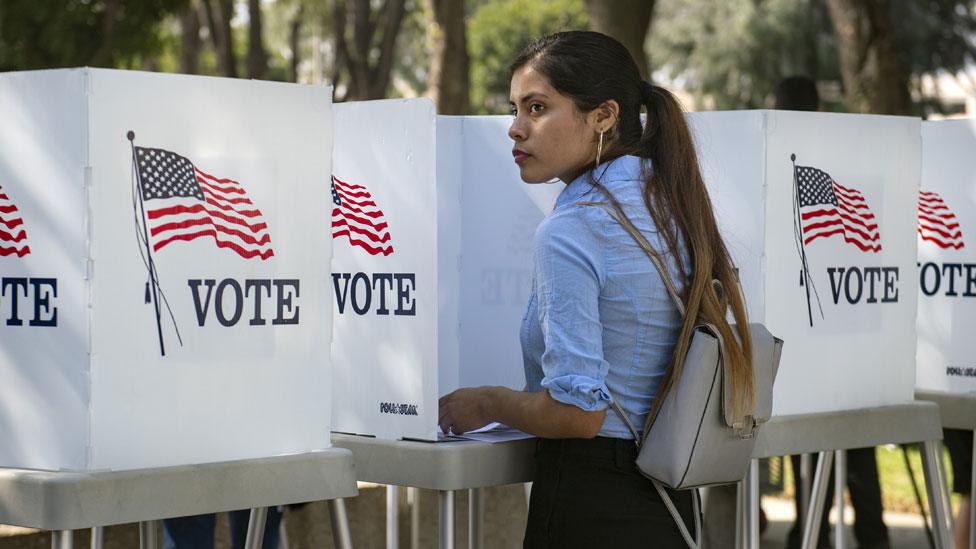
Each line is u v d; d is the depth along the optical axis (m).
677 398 2.97
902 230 4.24
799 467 6.47
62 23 12.26
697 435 2.98
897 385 4.25
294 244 3.00
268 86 2.94
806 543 4.33
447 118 4.02
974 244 4.63
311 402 3.05
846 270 4.08
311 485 3.00
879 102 11.74
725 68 33.47
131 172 2.71
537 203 3.96
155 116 2.75
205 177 2.84
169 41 14.54
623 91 3.12
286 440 3.01
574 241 2.95
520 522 6.34
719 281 3.09
